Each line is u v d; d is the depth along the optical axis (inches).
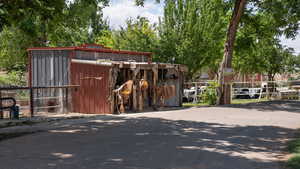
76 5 938.7
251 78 1857.8
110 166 232.1
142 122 457.4
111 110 568.7
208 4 1088.2
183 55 1066.1
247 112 584.4
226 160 249.1
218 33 1112.8
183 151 278.2
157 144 307.1
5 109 490.0
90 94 590.9
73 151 280.2
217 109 635.5
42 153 273.7
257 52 1285.7
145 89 646.5
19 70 1355.8
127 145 303.4
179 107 701.9
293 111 605.3
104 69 573.9
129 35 1179.3
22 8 450.6
